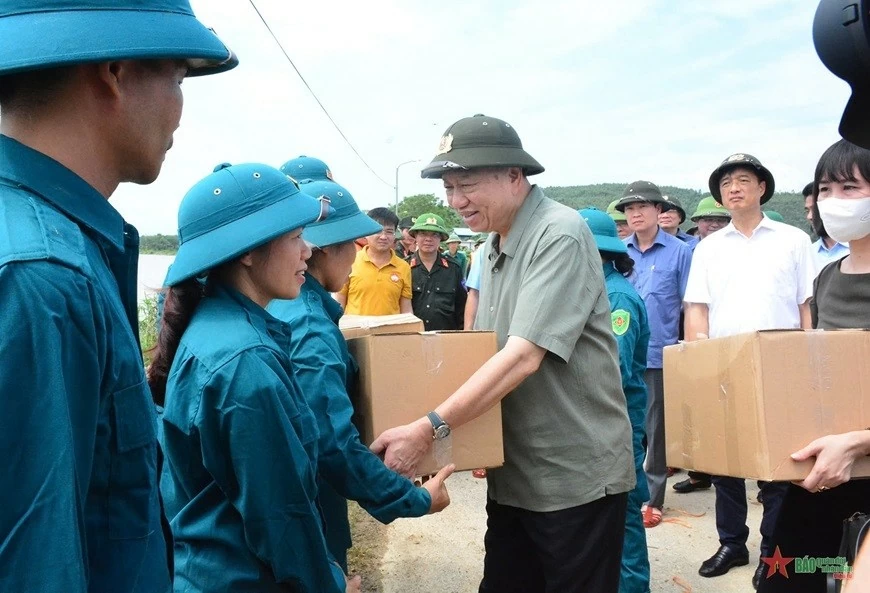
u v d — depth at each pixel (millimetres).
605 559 2127
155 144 1019
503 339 2217
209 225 1537
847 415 1806
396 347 1923
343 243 2139
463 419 1902
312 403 1739
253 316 1538
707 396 2072
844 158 1974
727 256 3576
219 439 1396
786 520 2111
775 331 1804
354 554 3805
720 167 3525
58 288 792
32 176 882
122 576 914
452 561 3734
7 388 738
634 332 2914
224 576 1425
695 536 4008
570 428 2082
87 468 828
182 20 976
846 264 2141
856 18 821
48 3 881
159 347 1606
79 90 925
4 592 730
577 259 2023
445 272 6352
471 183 2146
